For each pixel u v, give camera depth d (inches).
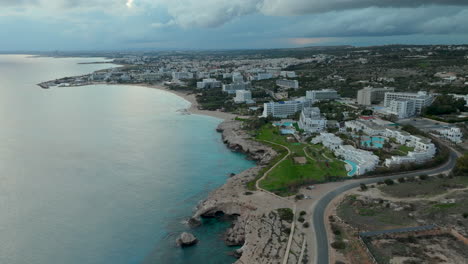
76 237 5787.4
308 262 4574.3
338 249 4810.5
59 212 6594.5
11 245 5536.4
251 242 5270.7
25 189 7598.4
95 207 6830.7
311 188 7111.2
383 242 4761.3
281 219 5851.4
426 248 4544.8
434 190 6496.1
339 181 7485.2
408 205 5846.5
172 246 5590.6
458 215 5295.3
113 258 5270.7
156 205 6968.5
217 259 5255.9
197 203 7047.2
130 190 7662.4
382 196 6466.5
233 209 6589.6
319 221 5708.7
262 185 7416.3
